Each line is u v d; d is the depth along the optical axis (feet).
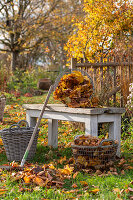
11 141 11.90
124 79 17.94
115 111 11.77
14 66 67.21
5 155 13.14
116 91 18.07
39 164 11.45
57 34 66.03
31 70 59.88
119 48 18.39
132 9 21.79
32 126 14.30
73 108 11.68
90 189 8.39
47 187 8.47
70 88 12.72
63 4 69.21
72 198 7.73
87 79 13.30
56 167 10.52
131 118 17.35
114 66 18.02
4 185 8.70
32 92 45.32
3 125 20.22
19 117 23.86
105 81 17.52
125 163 11.25
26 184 8.72
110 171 10.12
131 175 9.70
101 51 22.22
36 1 66.59
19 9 63.31
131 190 8.11
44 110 12.65
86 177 9.43
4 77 41.29
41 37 66.44
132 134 15.02
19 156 12.00
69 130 18.22
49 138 14.25
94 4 22.17
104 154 10.14
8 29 61.26
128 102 16.33
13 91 42.37
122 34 20.99
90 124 11.07
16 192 8.21
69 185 8.88
